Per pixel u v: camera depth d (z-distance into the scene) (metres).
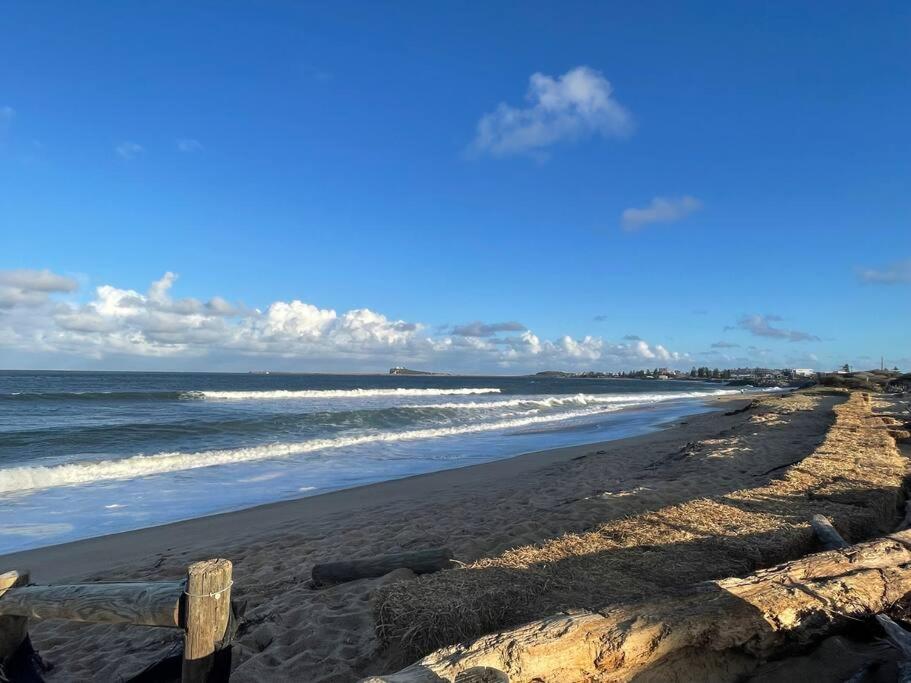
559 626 2.94
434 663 2.72
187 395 38.53
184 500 10.55
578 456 15.15
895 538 4.20
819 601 3.32
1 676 3.38
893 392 38.34
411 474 13.20
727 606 3.16
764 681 3.02
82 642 4.46
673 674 3.03
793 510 5.52
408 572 5.23
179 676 3.68
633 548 4.46
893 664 3.00
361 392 51.19
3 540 8.12
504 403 37.78
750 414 21.55
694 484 7.96
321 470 13.58
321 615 4.43
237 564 6.37
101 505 10.13
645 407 38.47
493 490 10.32
